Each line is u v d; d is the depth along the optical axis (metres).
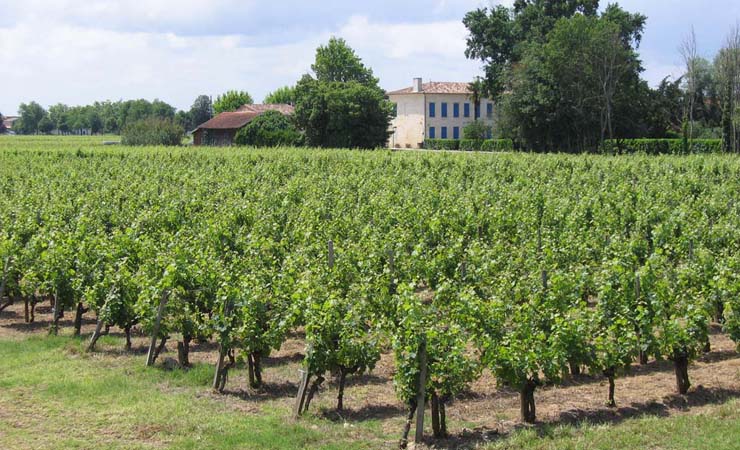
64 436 9.84
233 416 10.73
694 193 28.83
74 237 16.89
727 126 58.88
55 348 14.39
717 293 13.02
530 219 20.94
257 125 71.81
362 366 11.05
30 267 16.42
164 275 12.96
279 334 11.95
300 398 10.77
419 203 23.44
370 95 68.06
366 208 22.97
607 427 10.09
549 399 11.60
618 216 22.25
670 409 10.99
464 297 11.46
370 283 14.74
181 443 9.59
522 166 36.62
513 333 10.59
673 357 11.58
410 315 10.04
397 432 10.26
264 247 17.20
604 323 12.08
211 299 13.99
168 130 70.69
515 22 71.19
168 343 15.07
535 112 62.69
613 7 71.19
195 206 24.81
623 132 67.00
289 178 35.91
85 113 185.00
